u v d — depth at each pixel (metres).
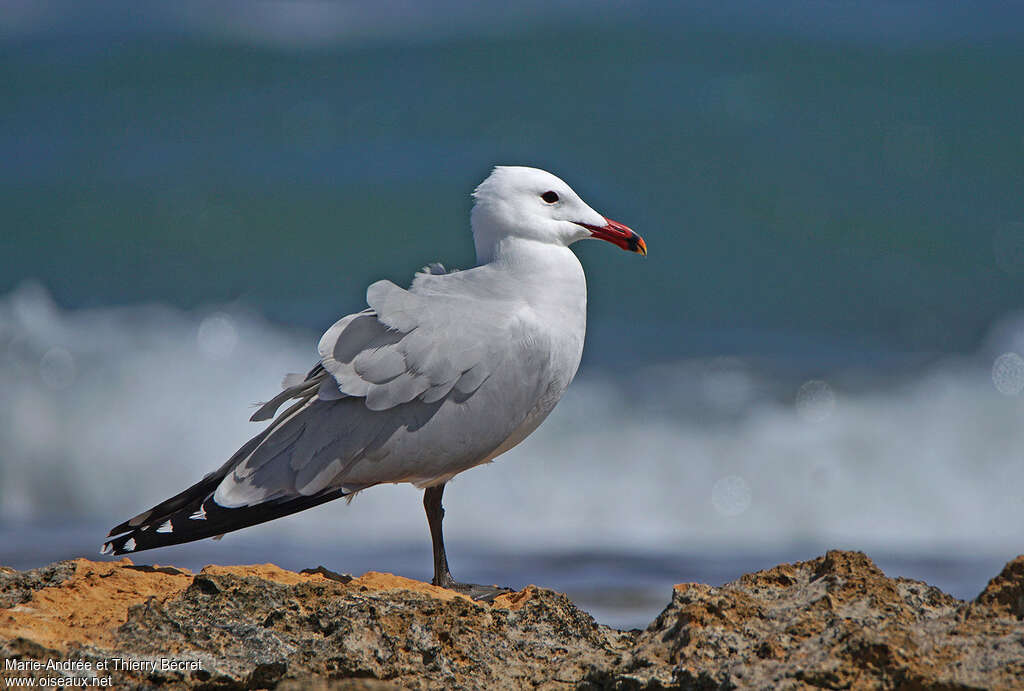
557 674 6.59
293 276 24.55
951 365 19.19
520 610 7.03
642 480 15.85
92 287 23.34
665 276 23.53
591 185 26.64
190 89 32.06
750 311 22.45
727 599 6.52
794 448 16.30
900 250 24.17
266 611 6.75
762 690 5.81
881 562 12.94
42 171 27.91
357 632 6.56
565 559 12.88
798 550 13.70
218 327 19.62
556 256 8.78
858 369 19.09
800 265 23.94
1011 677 5.70
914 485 15.94
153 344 18.75
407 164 28.09
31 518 15.27
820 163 27.08
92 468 16.44
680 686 6.09
